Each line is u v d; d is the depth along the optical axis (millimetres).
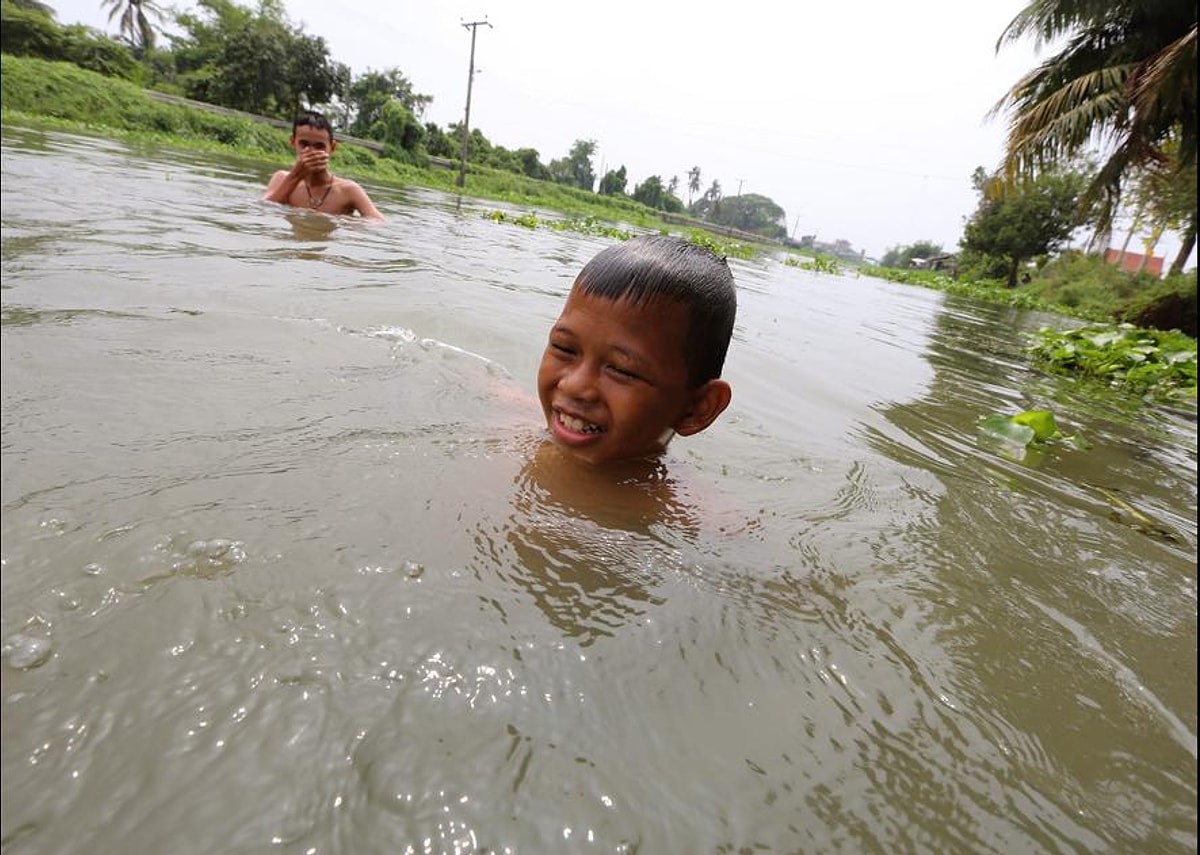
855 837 692
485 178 38562
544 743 732
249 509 1076
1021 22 11344
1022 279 32656
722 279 1600
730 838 666
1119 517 1936
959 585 1300
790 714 855
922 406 3131
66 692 708
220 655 779
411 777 665
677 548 1241
